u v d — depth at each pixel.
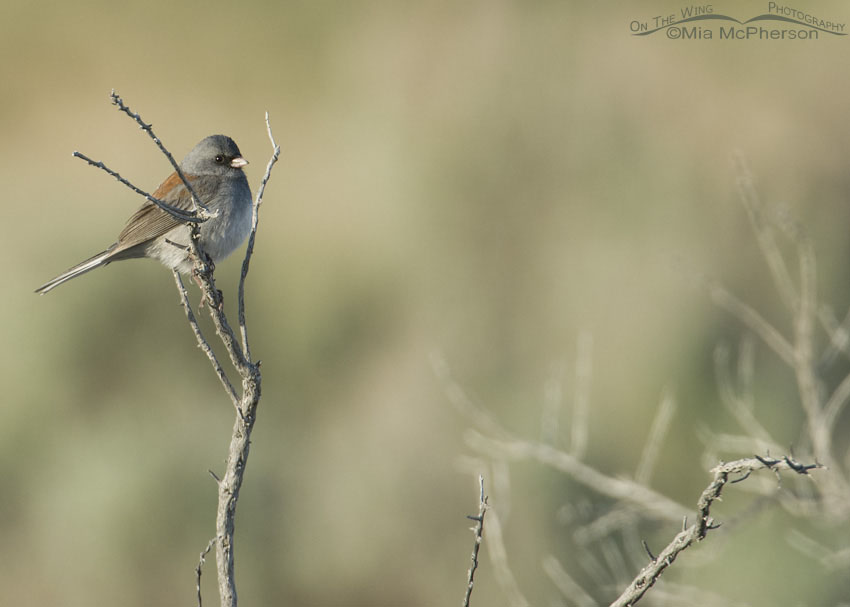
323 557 12.78
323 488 13.22
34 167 17.92
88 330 13.54
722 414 12.05
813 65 17.77
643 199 15.88
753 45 17.91
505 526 11.58
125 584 12.32
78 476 12.55
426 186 16.17
